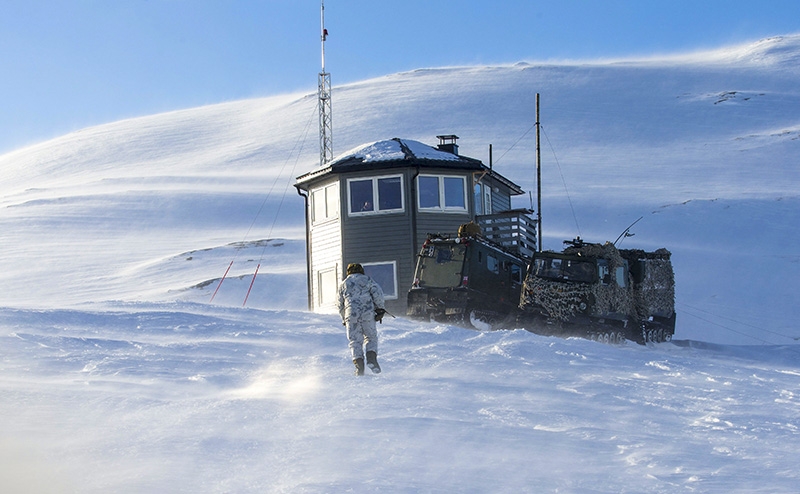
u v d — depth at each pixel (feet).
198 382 31.07
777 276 147.33
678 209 236.22
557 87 593.01
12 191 414.21
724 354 69.56
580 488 18.19
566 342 48.78
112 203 294.25
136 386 29.30
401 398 28.04
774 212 223.71
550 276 71.05
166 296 151.43
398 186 95.91
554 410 27.17
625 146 435.53
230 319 54.13
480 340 46.98
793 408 30.58
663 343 78.69
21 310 49.26
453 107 560.20
